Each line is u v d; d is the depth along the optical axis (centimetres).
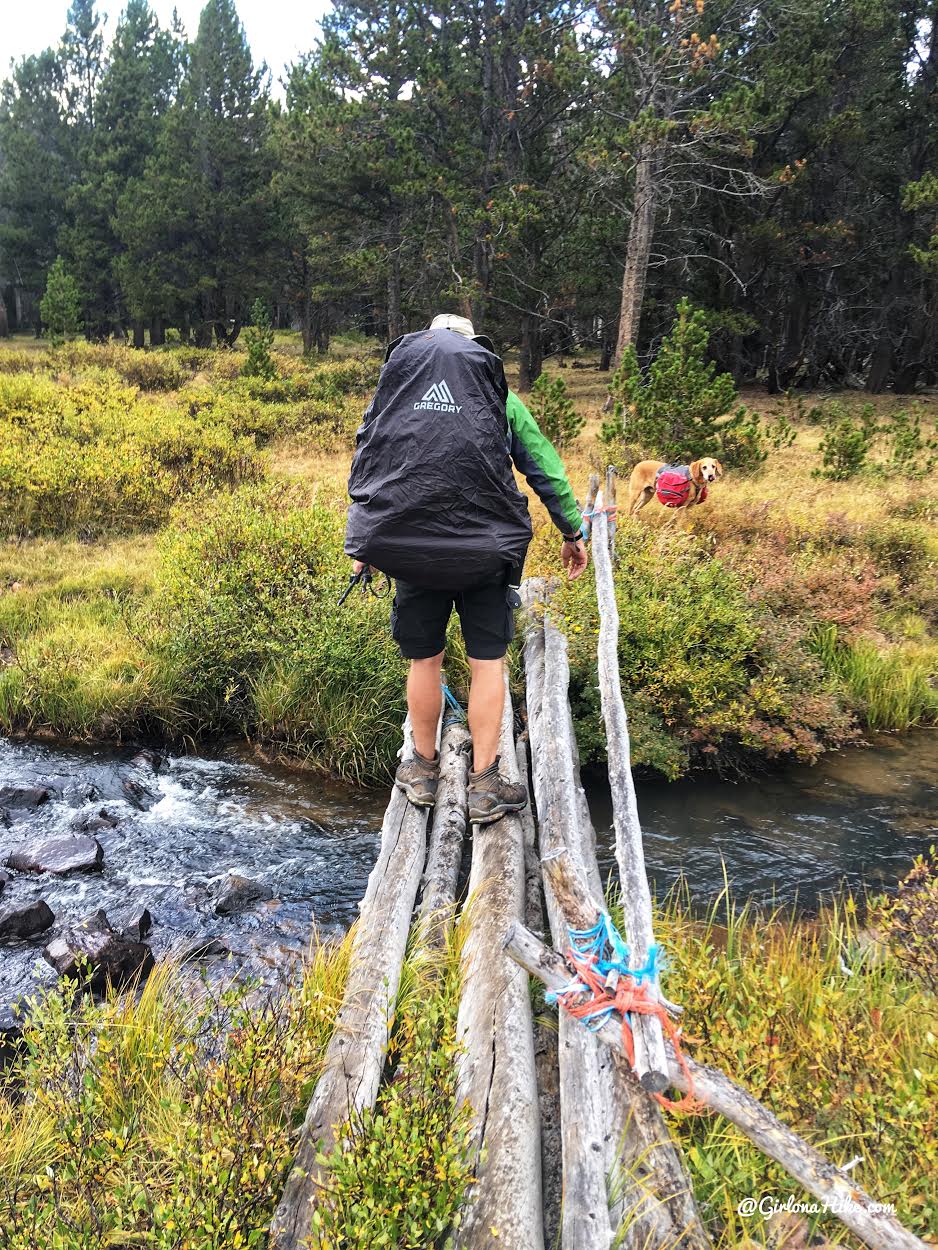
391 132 2698
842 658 682
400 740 564
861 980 297
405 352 290
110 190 4875
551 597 617
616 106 2461
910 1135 201
